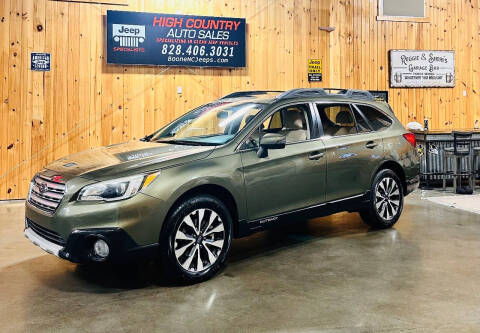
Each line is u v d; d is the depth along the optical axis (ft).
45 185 12.37
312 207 15.30
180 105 26.71
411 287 12.00
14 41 24.25
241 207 13.41
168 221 11.96
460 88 32.04
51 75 24.80
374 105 18.25
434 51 31.32
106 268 13.78
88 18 25.12
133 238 11.43
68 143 25.20
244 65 27.50
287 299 11.27
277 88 28.25
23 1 24.27
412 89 31.14
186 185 12.16
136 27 25.59
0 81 24.16
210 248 12.89
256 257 14.76
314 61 28.81
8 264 14.24
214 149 13.20
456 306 10.77
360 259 14.42
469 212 21.18
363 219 18.24
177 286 12.26
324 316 10.26
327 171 15.62
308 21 28.63
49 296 11.64
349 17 29.71
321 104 16.37
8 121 24.39
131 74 25.89
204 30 26.68
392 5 30.48
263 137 13.62
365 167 16.87
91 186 11.45
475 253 14.97
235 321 10.05
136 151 13.57
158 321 10.09
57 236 11.66
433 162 27.81
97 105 25.49
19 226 19.19
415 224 18.92
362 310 10.57
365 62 30.17
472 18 32.12
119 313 10.53
